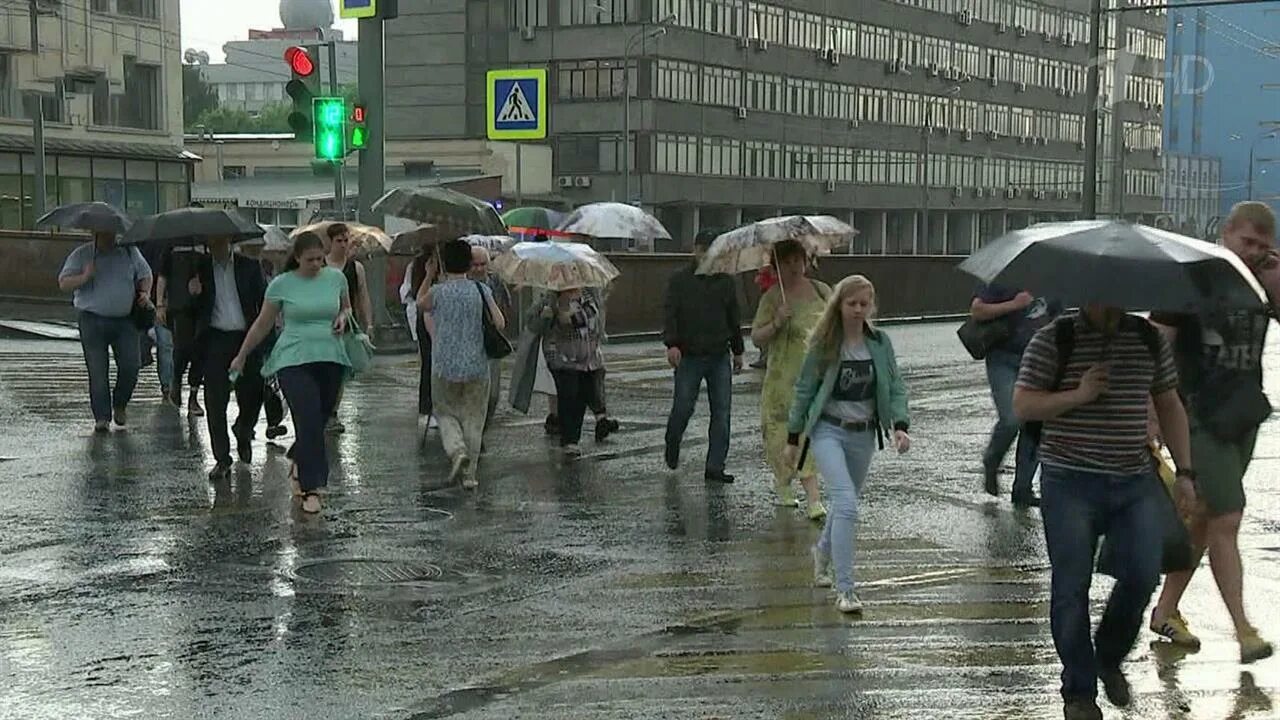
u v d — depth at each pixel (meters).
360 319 23.77
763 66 148.38
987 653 13.72
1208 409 13.04
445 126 149.00
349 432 28.52
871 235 166.25
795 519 20.27
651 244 133.25
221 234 22.41
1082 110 193.88
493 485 22.81
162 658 13.40
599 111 139.75
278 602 15.47
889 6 162.25
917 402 35.38
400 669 13.09
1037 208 187.00
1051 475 11.59
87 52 106.12
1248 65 152.75
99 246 27.78
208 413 22.97
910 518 20.30
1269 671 13.22
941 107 170.50
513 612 15.15
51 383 36.38
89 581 16.30
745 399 35.72
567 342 26.23
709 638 14.21
